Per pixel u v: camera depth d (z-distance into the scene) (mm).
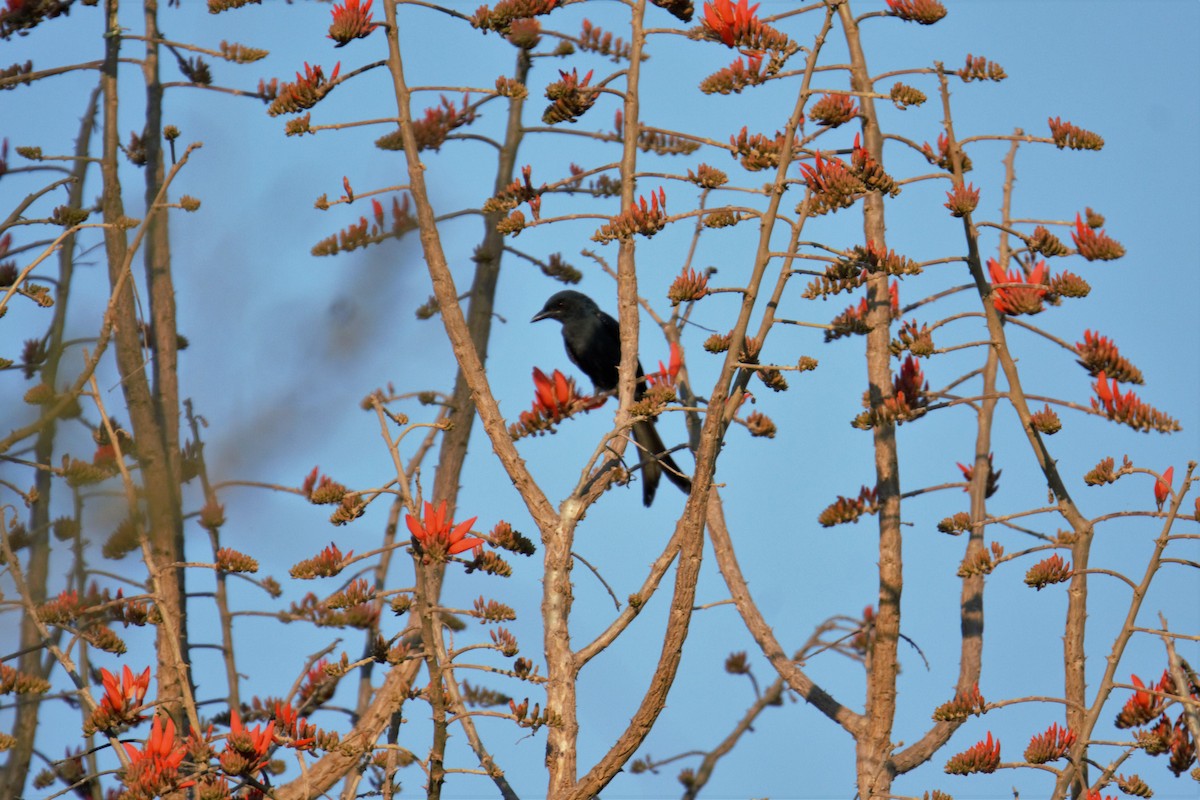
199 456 11484
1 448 9273
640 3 11602
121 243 13281
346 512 8586
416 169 10820
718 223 9734
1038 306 11727
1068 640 11094
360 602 9109
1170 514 10039
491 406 10758
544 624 10375
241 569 10094
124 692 8617
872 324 12750
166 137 13555
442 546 8602
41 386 9547
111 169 13555
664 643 9227
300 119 10320
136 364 12250
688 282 9484
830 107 10461
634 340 11289
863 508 13195
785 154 9750
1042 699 9961
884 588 12664
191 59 14336
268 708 13414
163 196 10203
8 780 10875
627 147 11031
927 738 12703
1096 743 9641
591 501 10734
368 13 10680
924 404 12000
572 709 10000
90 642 10164
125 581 10922
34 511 10984
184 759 9562
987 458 13688
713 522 14156
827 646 13469
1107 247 11688
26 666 11250
